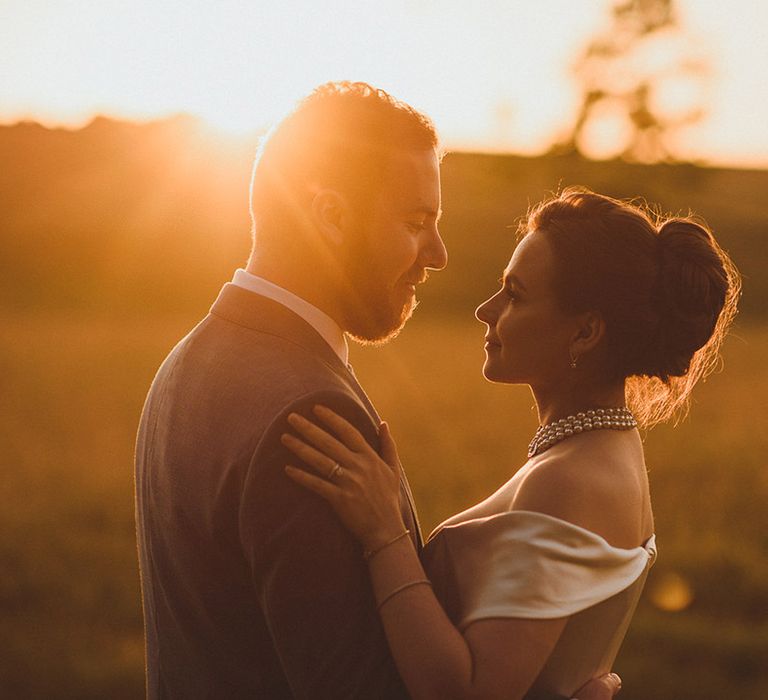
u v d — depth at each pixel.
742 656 7.12
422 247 2.36
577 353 2.37
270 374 2.12
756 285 53.91
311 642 2.03
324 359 2.22
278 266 2.27
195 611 2.20
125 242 54.06
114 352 31.75
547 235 2.40
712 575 9.16
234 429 2.09
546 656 2.12
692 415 21.25
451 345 36.22
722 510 12.12
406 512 2.26
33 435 17.50
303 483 2.03
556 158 71.88
